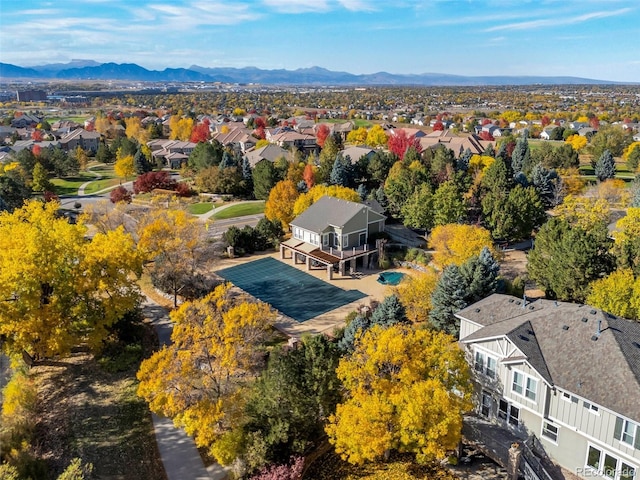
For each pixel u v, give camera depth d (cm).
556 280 4491
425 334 2941
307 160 11181
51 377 3772
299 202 6631
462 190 7500
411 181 7556
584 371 2692
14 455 2727
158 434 3198
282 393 2852
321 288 5531
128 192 9331
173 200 8231
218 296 3541
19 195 8512
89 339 3775
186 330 3203
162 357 3008
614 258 4531
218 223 7944
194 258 5078
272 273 5991
